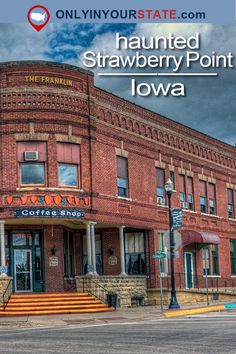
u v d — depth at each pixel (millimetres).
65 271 35844
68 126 33781
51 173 32938
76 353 14469
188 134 45625
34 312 30047
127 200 37406
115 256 37562
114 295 32375
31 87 33312
